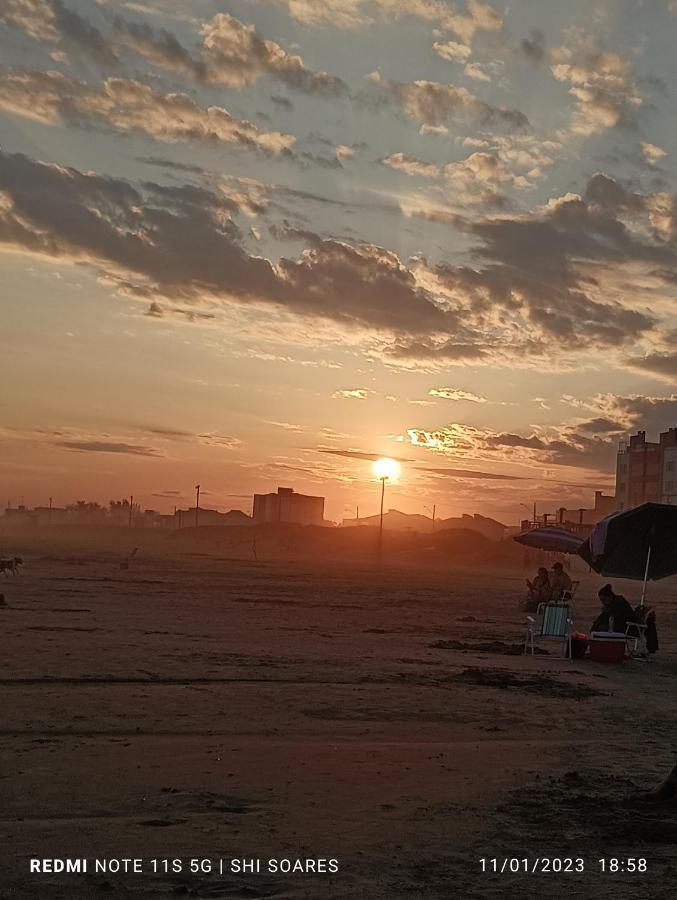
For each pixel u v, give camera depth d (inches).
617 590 2277.3
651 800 313.0
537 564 3838.6
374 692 525.3
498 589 2027.6
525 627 1057.5
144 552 3452.3
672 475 3996.1
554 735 438.0
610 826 285.1
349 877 233.8
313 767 349.4
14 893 215.5
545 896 225.6
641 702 550.3
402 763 362.6
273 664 618.8
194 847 251.8
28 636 721.0
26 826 265.1
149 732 398.9
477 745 405.7
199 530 6496.1
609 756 395.2
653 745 424.2
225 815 283.4
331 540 5890.8
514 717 474.9
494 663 701.3
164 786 313.7
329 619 1032.2
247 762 352.5
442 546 5108.3
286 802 300.8
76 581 1535.4
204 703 468.8
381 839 266.2
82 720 416.2
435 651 759.1
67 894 216.2
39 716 420.8
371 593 1614.2
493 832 276.8
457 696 527.8
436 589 1871.3
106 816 278.2
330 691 521.3
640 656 793.6
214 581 1724.9
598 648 753.6
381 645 781.9
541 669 679.7
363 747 389.4
